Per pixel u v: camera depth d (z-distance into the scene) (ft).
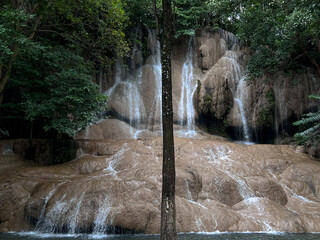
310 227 30.42
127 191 29.58
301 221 30.86
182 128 59.57
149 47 71.72
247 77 61.93
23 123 52.65
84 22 52.21
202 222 29.17
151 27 73.05
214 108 60.75
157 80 64.85
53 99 41.01
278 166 42.68
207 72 65.98
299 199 37.50
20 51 38.78
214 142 45.16
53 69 46.68
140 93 63.98
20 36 34.04
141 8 65.82
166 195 18.76
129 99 63.05
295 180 40.70
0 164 39.55
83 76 43.70
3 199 31.78
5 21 32.58
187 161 39.11
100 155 42.70
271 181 37.14
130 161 38.60
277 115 63.26
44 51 43.24
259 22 59.47
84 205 28.58
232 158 42.70
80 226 27.71
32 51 40.86
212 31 71.67
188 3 75.77
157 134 57.57
